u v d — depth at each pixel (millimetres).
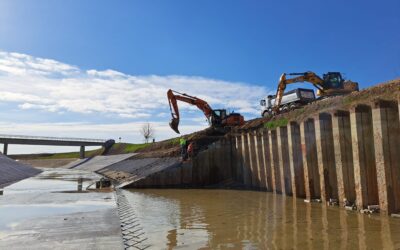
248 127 36406
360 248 10797
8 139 93438
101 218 14359
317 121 20109
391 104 15461
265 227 14430
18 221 13672
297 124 23266
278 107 37281
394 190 15102
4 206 17969
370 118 16797
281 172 24781
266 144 28016
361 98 19969
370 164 16625
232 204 21859
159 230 14477
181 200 24688
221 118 43906
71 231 11891
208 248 11586
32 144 97688
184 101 43000
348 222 14398
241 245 11781
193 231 14195
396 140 15312
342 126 18188
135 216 17859
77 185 37500
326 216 16016
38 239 10789
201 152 35812
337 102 22453
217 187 33938
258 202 22219
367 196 16438
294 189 22828
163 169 34688
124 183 35562
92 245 10148
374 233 12453
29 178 51156
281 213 17562
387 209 15047
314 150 21281
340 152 18031
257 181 30125
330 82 36250
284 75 36781
